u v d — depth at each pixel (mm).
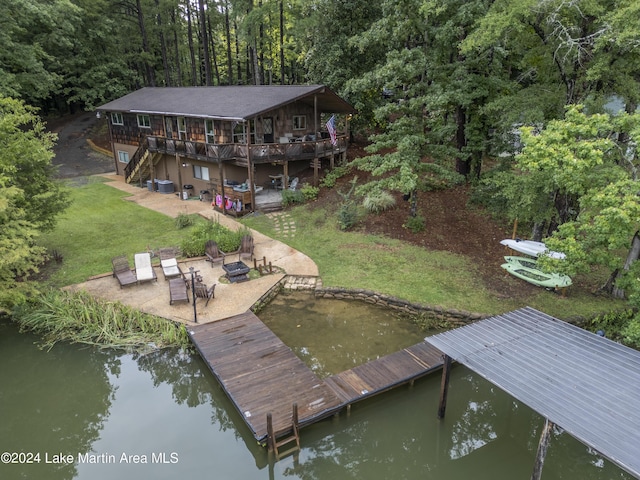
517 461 8344
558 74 14336
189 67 46875
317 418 8297
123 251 16312
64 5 27062
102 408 9594
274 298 13688
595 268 14570
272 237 17766
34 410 9562
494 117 16859
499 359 7824
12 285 11711
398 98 18125
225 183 21266
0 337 11773
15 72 27031
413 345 11016
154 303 12695
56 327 11773
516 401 9836
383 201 18719
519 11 11930
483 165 24016
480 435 9039
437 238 16609
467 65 16656
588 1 11352
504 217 17609
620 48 11570
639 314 9578
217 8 38219
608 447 5637
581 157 9656
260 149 19875
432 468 8258
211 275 14531
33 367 10828
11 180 12633
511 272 13344
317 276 14531
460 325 11992
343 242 16797
